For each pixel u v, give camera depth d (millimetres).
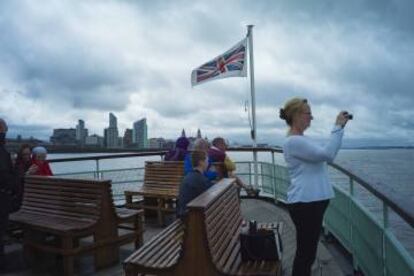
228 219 4473
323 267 5035
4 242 5883
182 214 4910
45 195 5820
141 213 5797
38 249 5391
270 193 9555
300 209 3648
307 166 3639
